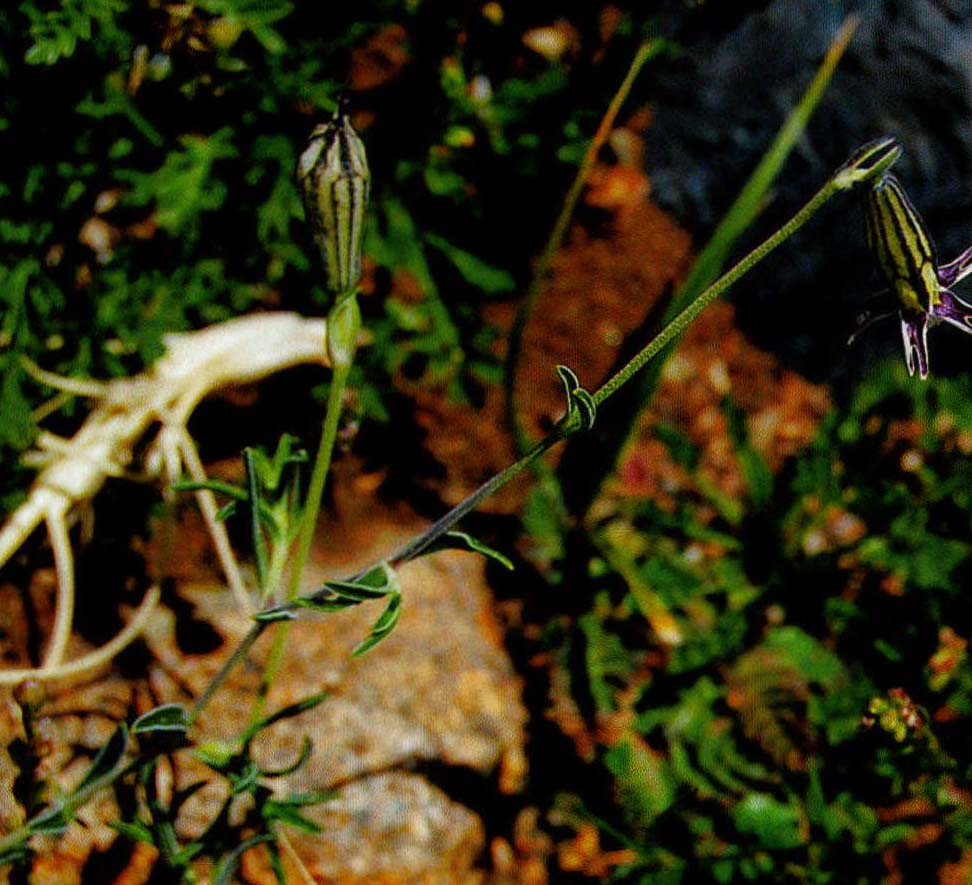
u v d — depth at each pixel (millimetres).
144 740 231
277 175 250
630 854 249
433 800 240
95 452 239
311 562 259
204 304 250
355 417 237
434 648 253
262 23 232
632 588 258
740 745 249
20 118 236
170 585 248
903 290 175
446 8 258
